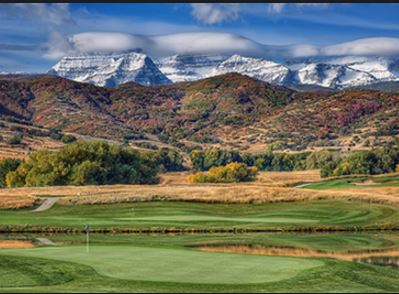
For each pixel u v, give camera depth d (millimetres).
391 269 35906
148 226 66125
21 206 84812
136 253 36969
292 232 65688
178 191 92312
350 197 87062
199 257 35250
